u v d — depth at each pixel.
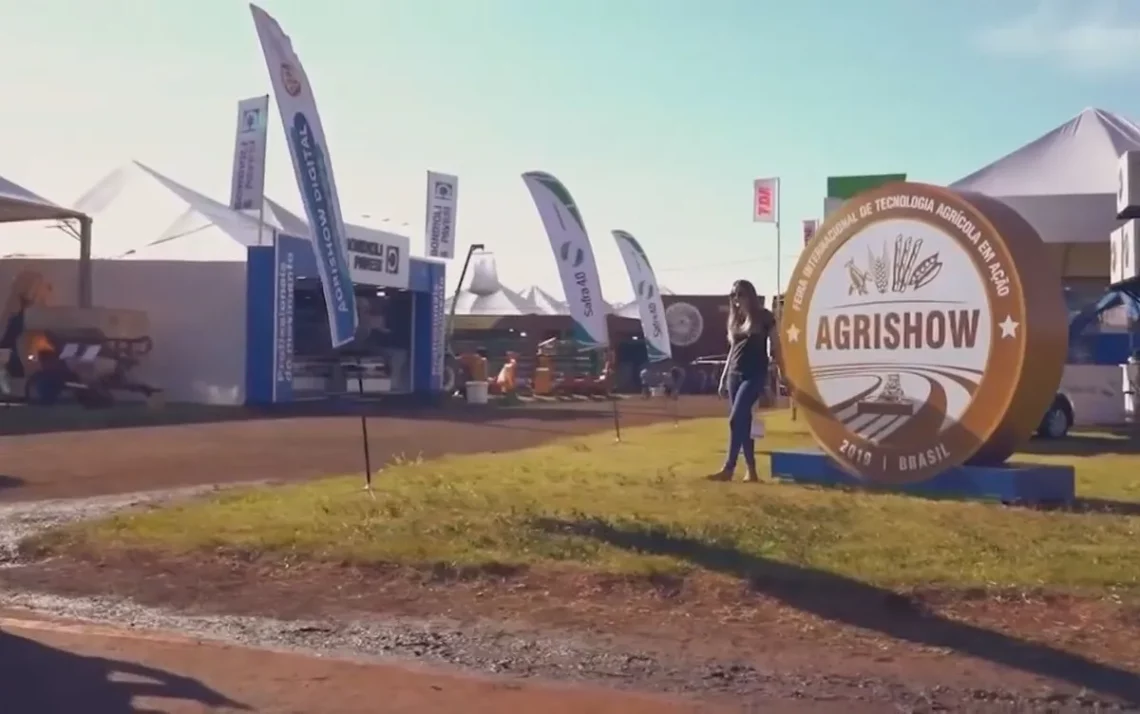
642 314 36.03
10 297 32.34
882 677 6.87
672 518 10.64
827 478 13.15
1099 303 25.91
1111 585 8.27
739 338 13.38
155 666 7.12
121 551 10.01
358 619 8.25
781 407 31.83
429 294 39.12
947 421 12.12
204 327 32.28
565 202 26.95
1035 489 11.74
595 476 13.90
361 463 17.38
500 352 54.25
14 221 34.00
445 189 37.97
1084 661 7.05
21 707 6.36
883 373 12.66
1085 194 26.05
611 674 7.01
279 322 31.97
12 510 12.48
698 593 8.50
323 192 12.72
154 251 33.03
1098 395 23.00
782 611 8.10
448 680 6.86
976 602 8.09
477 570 9.09
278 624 8.18
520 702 6.45
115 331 30.64
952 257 12.15
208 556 9.81
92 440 21.00
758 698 6.54
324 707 6.37
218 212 36.06
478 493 12.20
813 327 13.30
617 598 8.52
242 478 15.38
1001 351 11.75
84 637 7.76
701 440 20.44
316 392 34.72
